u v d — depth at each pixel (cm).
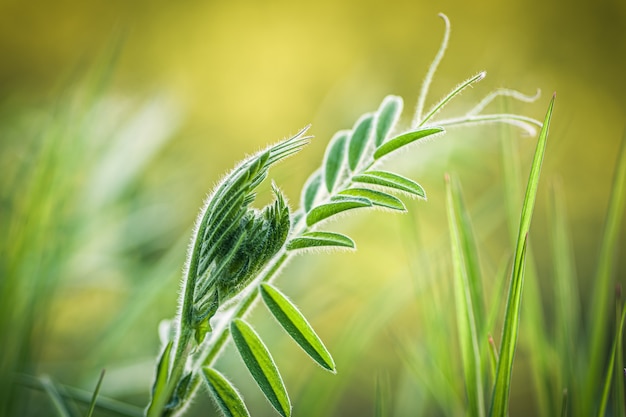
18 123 54
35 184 39
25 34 125
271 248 27
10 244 38
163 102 59
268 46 136
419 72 75
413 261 37
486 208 46
